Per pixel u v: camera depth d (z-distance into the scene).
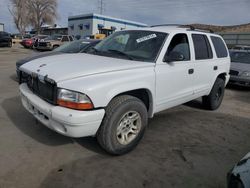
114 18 41.41
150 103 4.05
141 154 3.81
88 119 3.14
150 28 4.75
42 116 3.49
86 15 39.41
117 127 3.49
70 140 4.06
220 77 6.22
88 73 3.34
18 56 17.75
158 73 4.00
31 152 3.65
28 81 3.92
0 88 7.08
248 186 2.22
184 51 4.70
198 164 3.67
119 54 4.30
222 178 3.37
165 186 3.12
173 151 3.98
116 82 3.40
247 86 9.20
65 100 3.16
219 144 4.36
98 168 3.37
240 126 5.30
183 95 4.71
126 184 3.09
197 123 5.28
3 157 3.48
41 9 64.62
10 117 4.87
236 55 10.34
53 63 3.73
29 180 3.05
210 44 5.55
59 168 3.32
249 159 2.50
